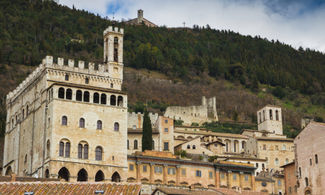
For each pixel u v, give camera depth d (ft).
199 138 582.76
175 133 635.25
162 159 458.91
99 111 411.54
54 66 422.00
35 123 425.69
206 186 468.75
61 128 394.32
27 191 229.45
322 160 417.49
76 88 408.05
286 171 470.39
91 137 402.93
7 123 490.08
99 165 399.24
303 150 439.22
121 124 417.08
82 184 239.91
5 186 232.32
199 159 528.63
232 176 482.69
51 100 401.49
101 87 436.35
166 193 362.33
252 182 487.20
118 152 409.49
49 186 236.43
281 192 511.40
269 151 627.05
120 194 229.45
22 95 465.06
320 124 426.51
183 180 462.19
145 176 449.89
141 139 557.33
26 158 433.07
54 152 386.52
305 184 431.84
